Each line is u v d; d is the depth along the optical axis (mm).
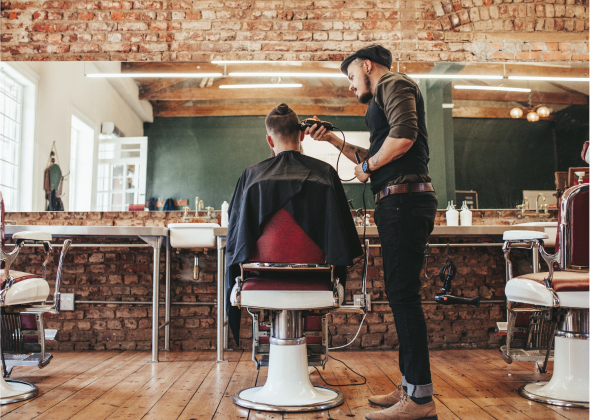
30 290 1880
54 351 3117
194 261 3195
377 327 3217
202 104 3498
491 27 3654
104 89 3492
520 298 1902
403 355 1656
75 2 3578
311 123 1980
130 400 1889
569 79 3596
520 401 1884
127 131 3471
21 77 3473
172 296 3223
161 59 3561
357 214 3338
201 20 3594
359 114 3510
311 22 3609
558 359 1949
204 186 3434
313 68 3543
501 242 3287
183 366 2592
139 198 3416
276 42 3584
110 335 3182
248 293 1707
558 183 3500
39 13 3555
